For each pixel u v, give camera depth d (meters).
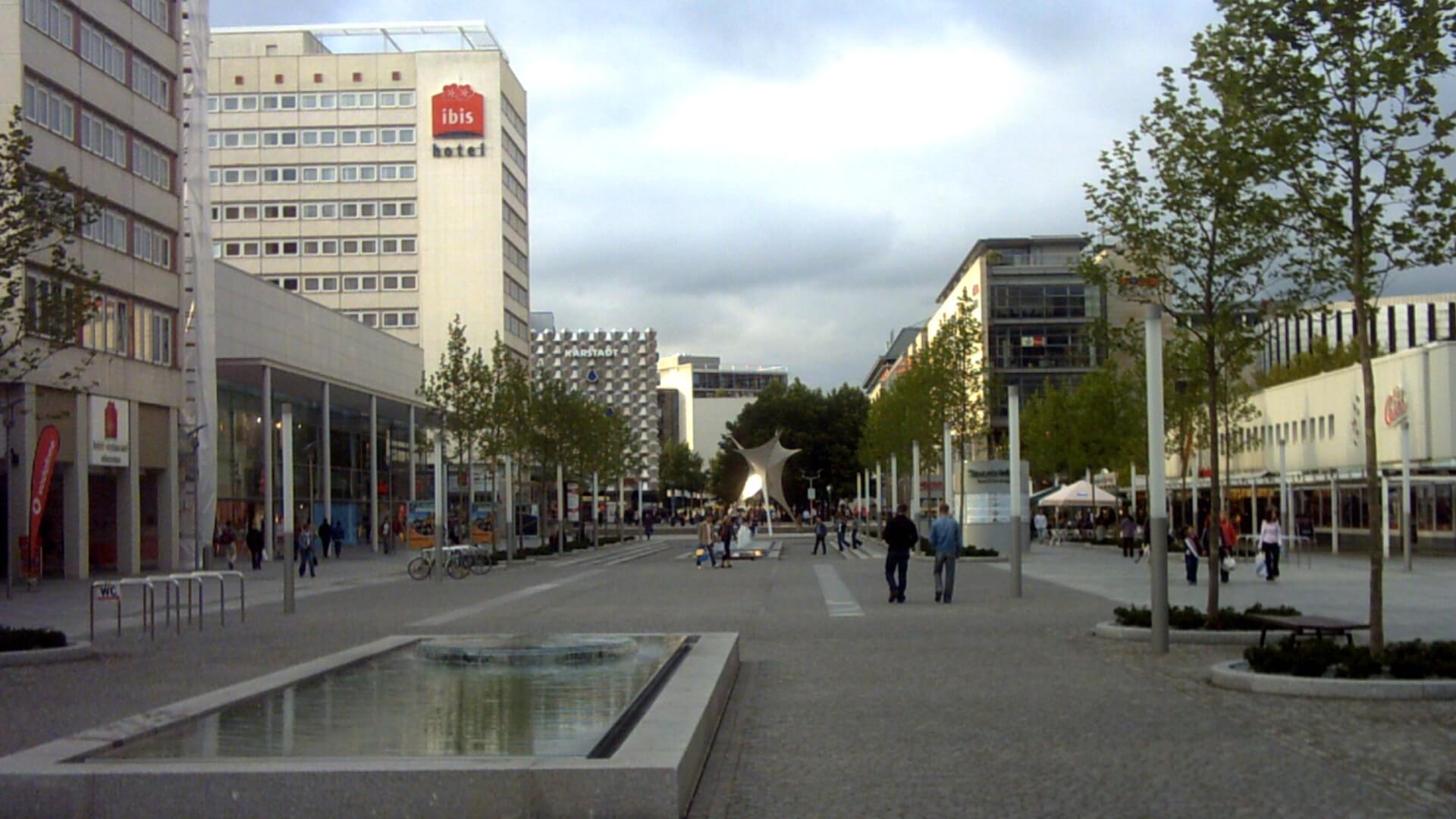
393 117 106.50
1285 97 15.42
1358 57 14.96
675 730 9.77
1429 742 11.23
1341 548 57.06
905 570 29.33
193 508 53.19
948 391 59.38
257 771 8.52
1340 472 55.81
